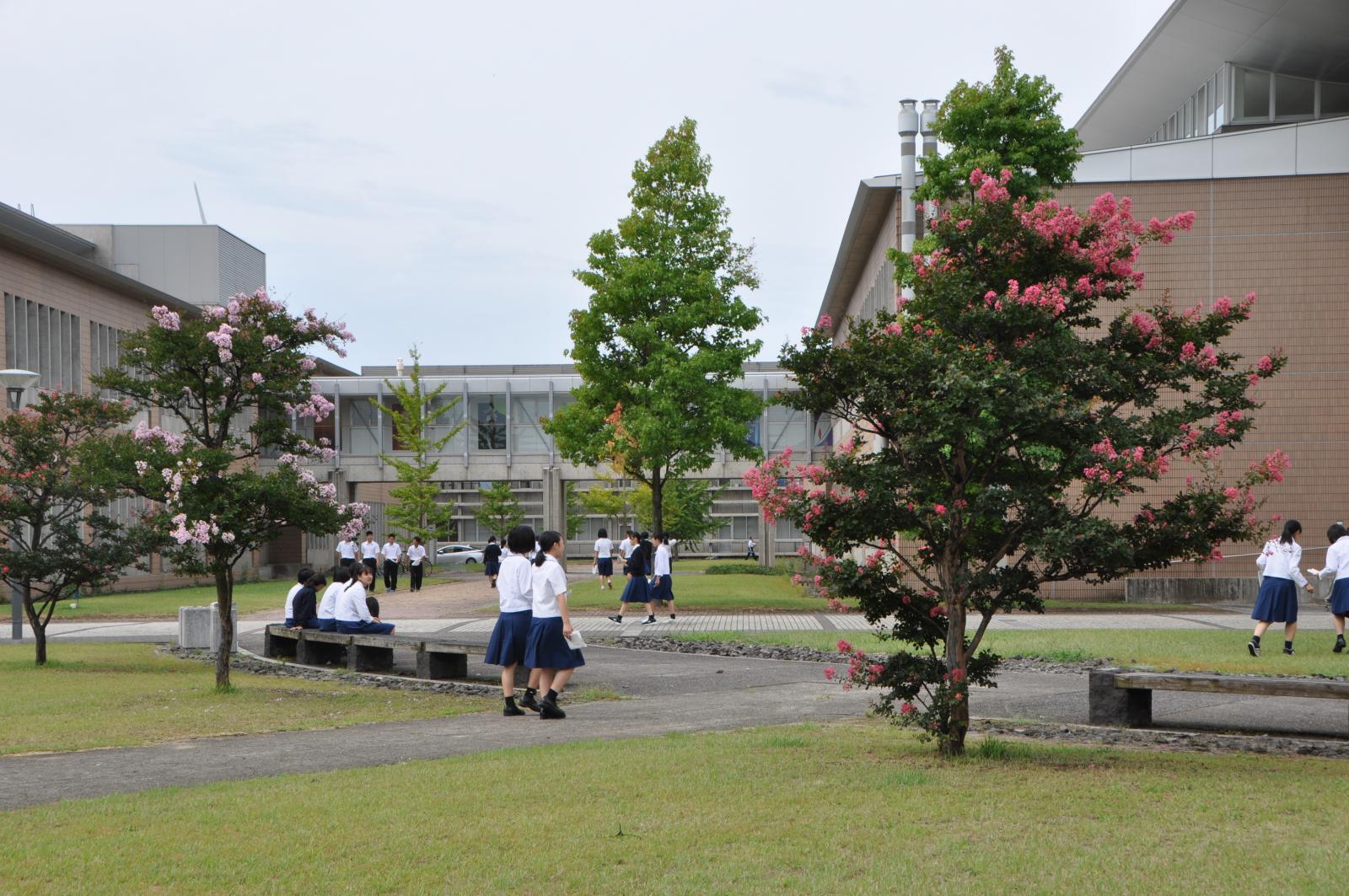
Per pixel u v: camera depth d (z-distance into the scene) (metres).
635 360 29.81
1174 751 8.57
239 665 17.69
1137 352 8.37
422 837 5.48
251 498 14.13
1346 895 4.42
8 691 14.09
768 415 57.16
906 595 8.16
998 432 7.52
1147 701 9.95
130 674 16.36
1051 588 29.39
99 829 5.71
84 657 19.19
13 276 38.38
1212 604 27.50
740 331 30.16
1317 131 29.30
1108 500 7.62
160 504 15.98
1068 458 7.76
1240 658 14.77
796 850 5.17
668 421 28.23
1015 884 4.62
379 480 56.91
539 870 4.89
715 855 5.12
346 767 7.80
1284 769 7.44
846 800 6.24
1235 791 6.50
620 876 4.81
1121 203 8.54
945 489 8.05
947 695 7.67
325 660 17.67
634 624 23.27
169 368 15.00
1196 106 36.72
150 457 14.34
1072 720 10.26
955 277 8.17
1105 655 15.12
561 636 10.85
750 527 66.19
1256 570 28.84
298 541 56.69
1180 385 8.26
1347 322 29.02
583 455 31.31
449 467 57.69
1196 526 7.55
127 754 8.65
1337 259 29.16
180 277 57.22
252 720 11.13
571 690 13.17
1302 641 17.25
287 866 4.99
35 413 23.38
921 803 6.14
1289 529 15.20
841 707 11.45
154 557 44.09
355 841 5.40
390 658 16.67
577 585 36.34
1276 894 4.44
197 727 10.60
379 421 58.19
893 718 8.10
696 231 29.81
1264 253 29.33
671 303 29.56
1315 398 28.97
